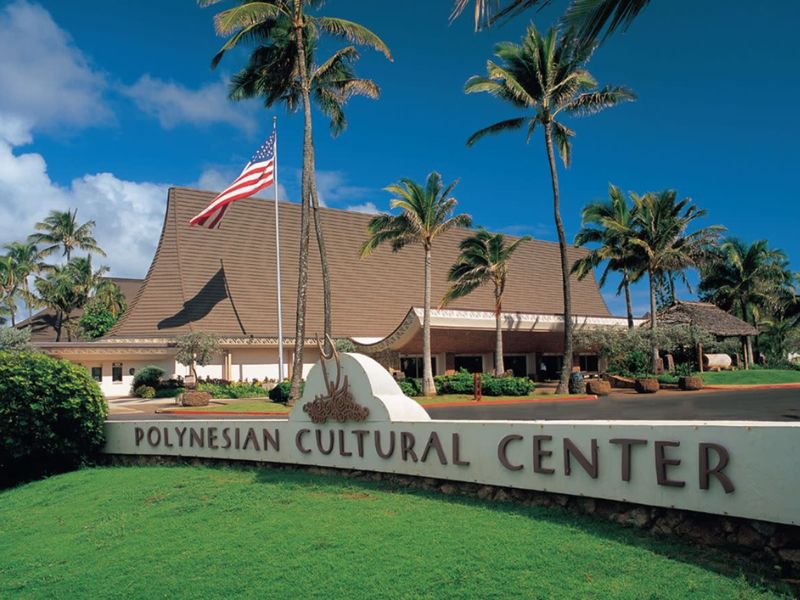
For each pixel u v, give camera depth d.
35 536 8.47
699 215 40.91
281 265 49.97
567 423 7.23
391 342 41.09
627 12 5.72
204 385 39.53
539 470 7.45
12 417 12.38
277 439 10.94
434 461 8.66
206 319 44.56
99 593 6.01
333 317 50.16
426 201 33.25
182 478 10.73
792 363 62.47
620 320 49.62
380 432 9.41
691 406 25.14
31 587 6.43
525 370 51.38
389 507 7.95
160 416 25.20
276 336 44.28
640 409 24.31
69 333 57.78
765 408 23.53
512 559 5.81
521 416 22.48
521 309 61.34
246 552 6.66
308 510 8.09
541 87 31.25
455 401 30.64
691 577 5.21
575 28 5.93
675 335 41.66
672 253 40.56
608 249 41.56
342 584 5.60
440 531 6.78
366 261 54.38
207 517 8.23
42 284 56.97
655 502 6.36
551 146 32.31
